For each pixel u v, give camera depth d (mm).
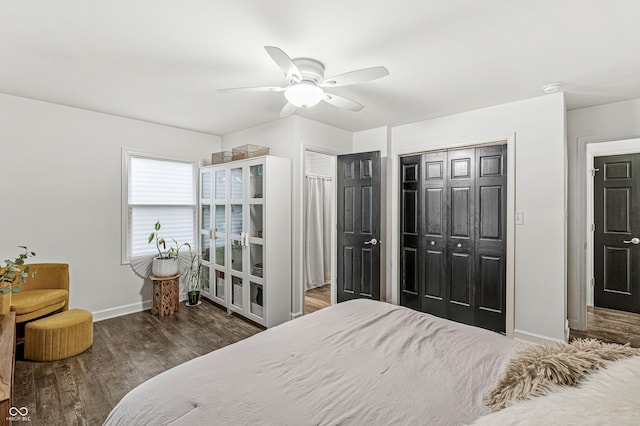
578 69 2344
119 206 3736
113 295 3703
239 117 3684
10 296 2451
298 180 3621
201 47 2061
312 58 2176
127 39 1973
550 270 2875
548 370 918
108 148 3639
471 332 1643
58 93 2963
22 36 1943
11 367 1670
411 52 2098
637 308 3906
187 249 4352
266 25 1801
